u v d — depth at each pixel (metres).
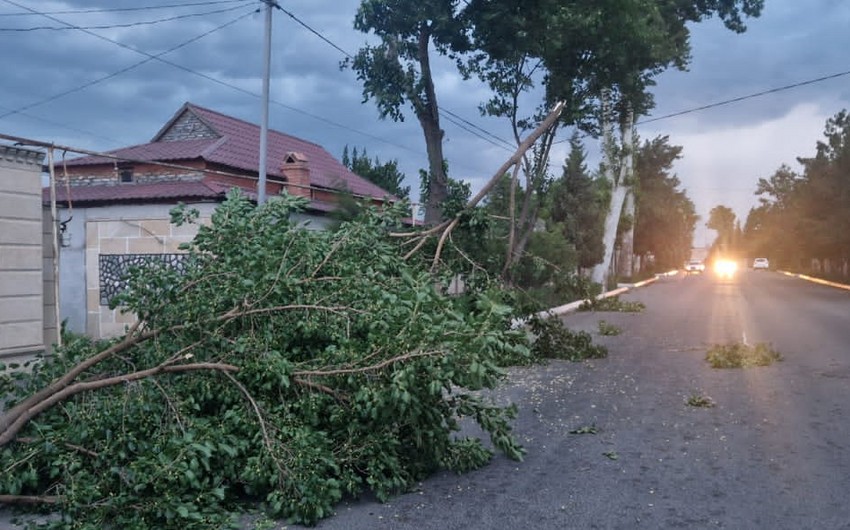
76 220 18.55
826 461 7.19
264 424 6.04
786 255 85.19
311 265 7.21
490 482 6.72
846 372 12.45
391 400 5.98
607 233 37.09
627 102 20.73
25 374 6.94
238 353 6.49
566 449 7.86
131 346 6.78
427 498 6.29
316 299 6.91
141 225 18.12
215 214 7.63
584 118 19.22
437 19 17.41
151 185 19.27
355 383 6.17
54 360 7.11
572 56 18.19
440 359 5.98
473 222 10.62
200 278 6.95
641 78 20.00
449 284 10.13
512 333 6.47
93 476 5.67
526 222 20.44
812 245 53.75
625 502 6.09
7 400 7.02
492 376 6.75
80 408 6.05
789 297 36.03
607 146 36.19
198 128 23.83
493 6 17.27
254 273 6.80
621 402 10.34
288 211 8.02
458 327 6.22
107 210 18.34
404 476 6.59
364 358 6.22
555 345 14.45
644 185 59.22
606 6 17.09
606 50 17.84
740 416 9.27
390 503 6.16
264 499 6.15
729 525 5.54
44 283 10.34
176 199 17.80
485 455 7.20
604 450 7.79
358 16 17.95
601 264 37.25
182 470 5.32
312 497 5.61
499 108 18.86
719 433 8.41
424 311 6.62
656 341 17.91
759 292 41.34
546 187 19.08
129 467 5.50
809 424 8.75
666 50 20.69
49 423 6.16
